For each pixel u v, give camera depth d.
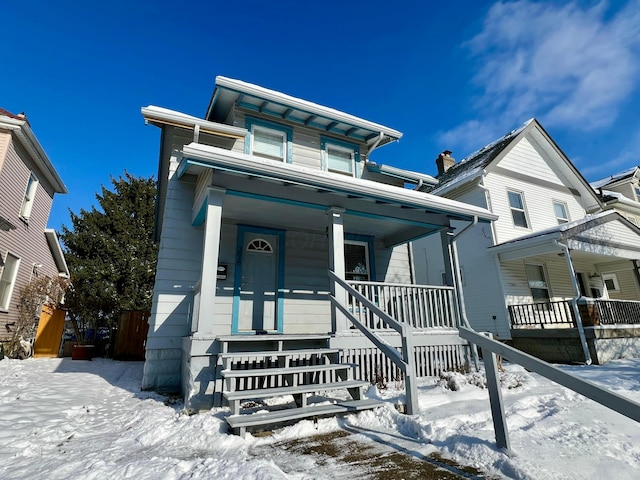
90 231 16.58
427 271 13.45
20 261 11.09
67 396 5.00
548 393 4.40
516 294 10.73
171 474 2.23
